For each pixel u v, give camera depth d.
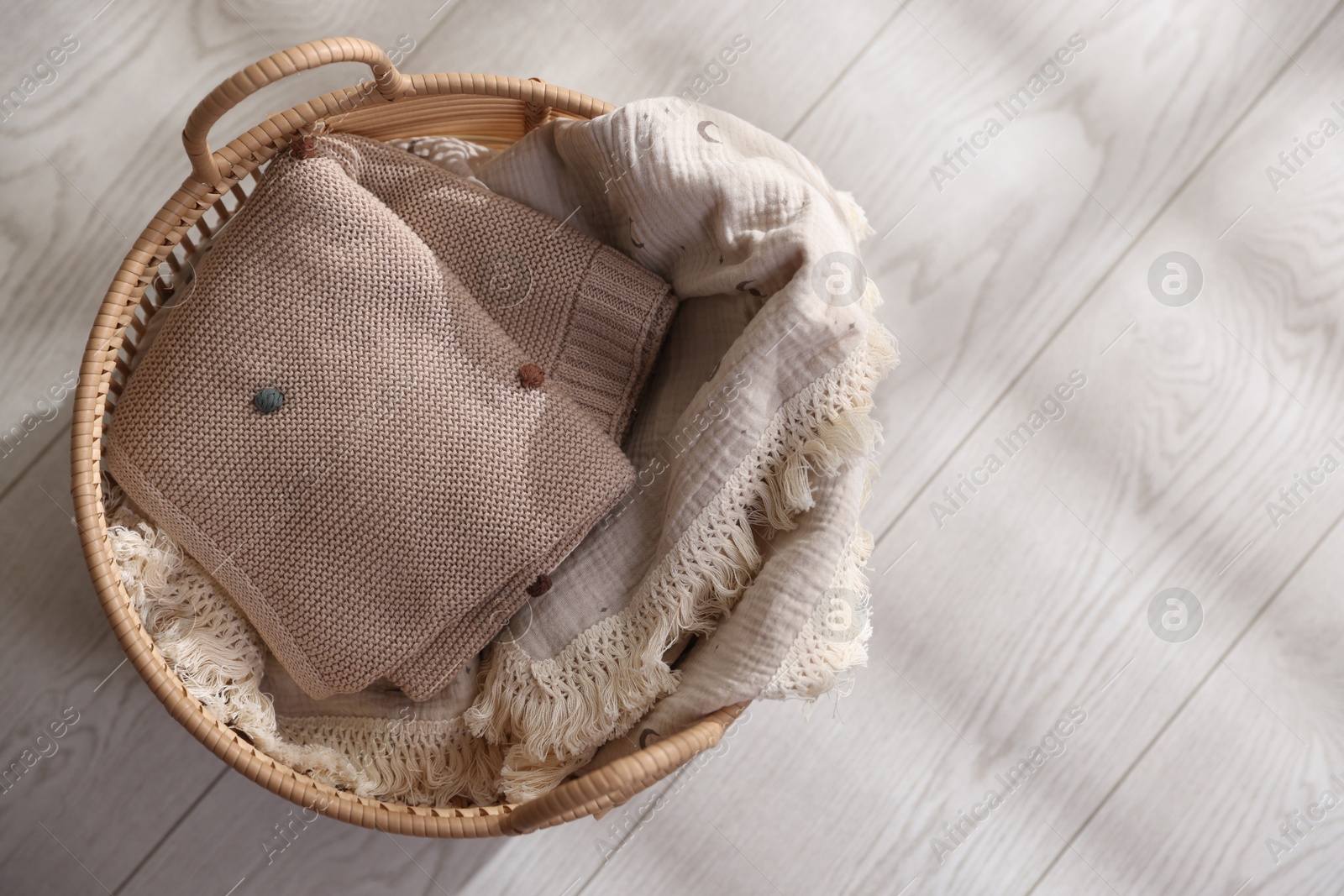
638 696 0.88
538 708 0.88
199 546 0.87
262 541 0.87
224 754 0.86
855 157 1.01
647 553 0.89
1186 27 1.02
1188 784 1.01
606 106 0.92
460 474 0.86
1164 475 1.01
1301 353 1.02
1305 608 1.02
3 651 0.95
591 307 0.91
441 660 0.88
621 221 0.93
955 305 1.01
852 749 1.00
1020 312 1.01
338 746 0.90
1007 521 1.01
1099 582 1.01
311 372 0.86
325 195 0.87
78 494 0.85
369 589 0.87
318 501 0.86
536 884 0.99
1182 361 1.02
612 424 0.92
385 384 0.86
